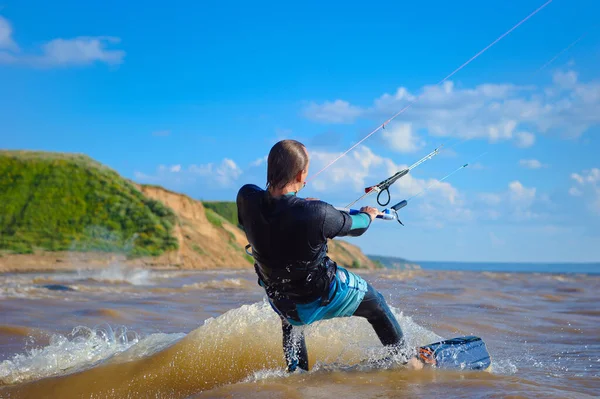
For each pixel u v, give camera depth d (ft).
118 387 13.23
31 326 22.29
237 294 43.11
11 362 15.64
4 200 163.73
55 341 19.17
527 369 15.70
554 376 14.61
